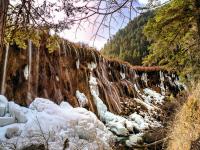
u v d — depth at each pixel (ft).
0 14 8.64
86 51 70.38
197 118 24.21
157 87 101.86
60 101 54.75
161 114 73.87
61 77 58.90
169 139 32.73
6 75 47.42
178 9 27.40
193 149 17.30
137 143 44.19
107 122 59.82
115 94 74.54
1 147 26.21
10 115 38.01
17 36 13.88
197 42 31.12
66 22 10.86
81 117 43.32
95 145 32.76
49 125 36.06
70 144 30.53
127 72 91.56
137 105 77.77
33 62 52.90
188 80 39.52
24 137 31.30
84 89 63.57
